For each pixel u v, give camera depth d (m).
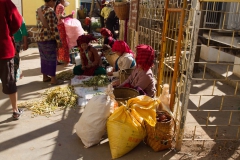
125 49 4.78
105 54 6.33
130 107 2.97
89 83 5.11
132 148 2.99
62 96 4.34
